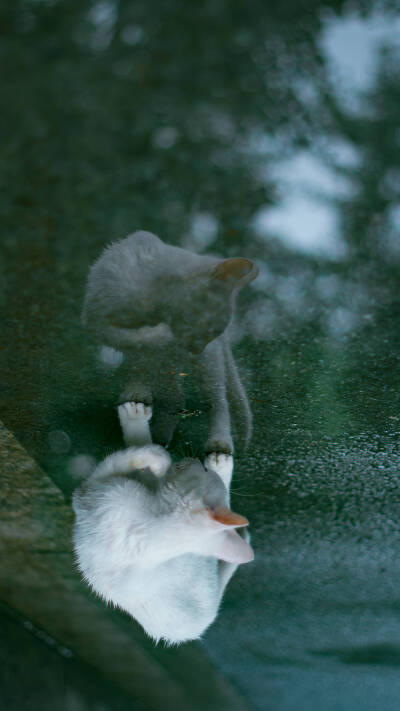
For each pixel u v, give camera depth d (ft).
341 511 7.93
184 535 7.84
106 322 8.46
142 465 7.98
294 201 9.42
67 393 8.17
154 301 8.48
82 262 8.78
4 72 9.73
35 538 7.95
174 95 9.82
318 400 8.24
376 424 8.14
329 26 10.30
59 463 7.97
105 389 8.21
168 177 9.41
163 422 8.14
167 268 8.54
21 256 8.78
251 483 7.96
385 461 8.02
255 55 10.07
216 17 10.14
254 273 8.46
